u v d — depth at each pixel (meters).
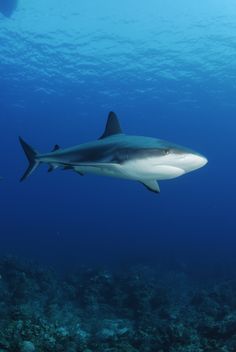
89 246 52.09
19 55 44.50
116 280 15.73
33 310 11.51
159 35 39.66
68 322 11.12
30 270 15.86
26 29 40.47
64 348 6.94
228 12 35.59
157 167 5.04
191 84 47.03
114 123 6.98
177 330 8.02
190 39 39.19
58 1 37.19
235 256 39.44
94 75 47.88
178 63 43.00
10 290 13.67
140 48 41.66
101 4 37.59
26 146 8.14
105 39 41.16
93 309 13.32
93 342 8.06
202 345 7.28
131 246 52.41
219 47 39.34
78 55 43.84
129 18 38.59
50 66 46.41
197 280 25.91
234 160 79.56
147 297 13.88
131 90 50.59
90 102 55.84
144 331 8.62
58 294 14.56
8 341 6.47
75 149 6.78
